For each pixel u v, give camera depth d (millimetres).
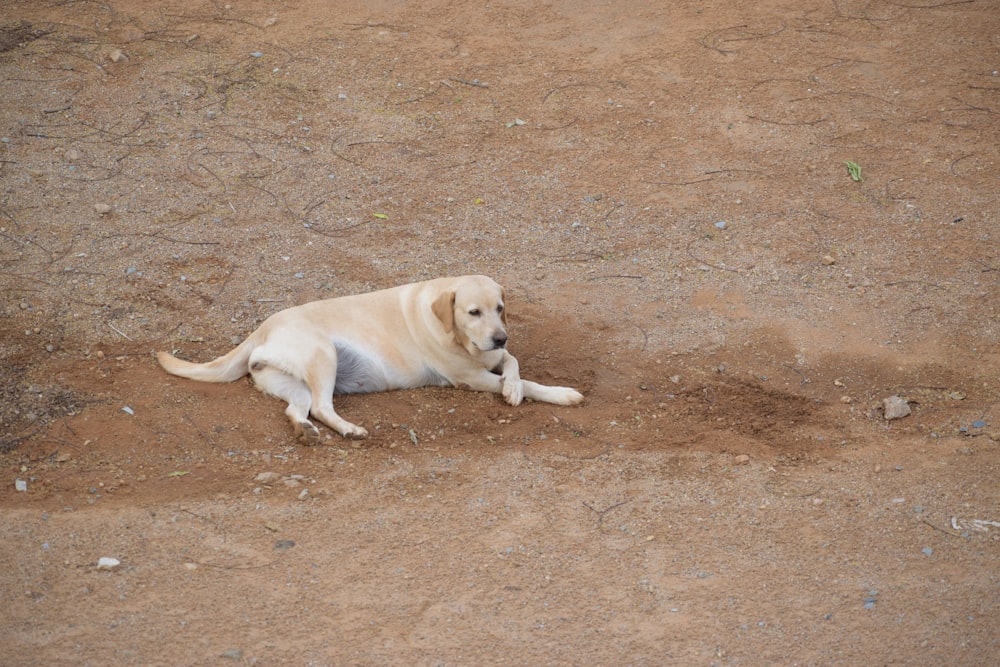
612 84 17766
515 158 15734
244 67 17859
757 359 11383
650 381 10984
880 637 7457
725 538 8539
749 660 7238
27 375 10398
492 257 13328
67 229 13391
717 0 20484
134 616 7449
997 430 10094
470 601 7750
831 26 19625
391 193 14734
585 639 7402
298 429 9547
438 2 20344
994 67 18219
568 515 8797
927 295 12562
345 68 18031
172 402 10000
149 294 12148
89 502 8664
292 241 13461
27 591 7633
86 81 17078
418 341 10500
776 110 17016
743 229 14039
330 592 7785
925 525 8727
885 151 15914
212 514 8594
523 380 10586
